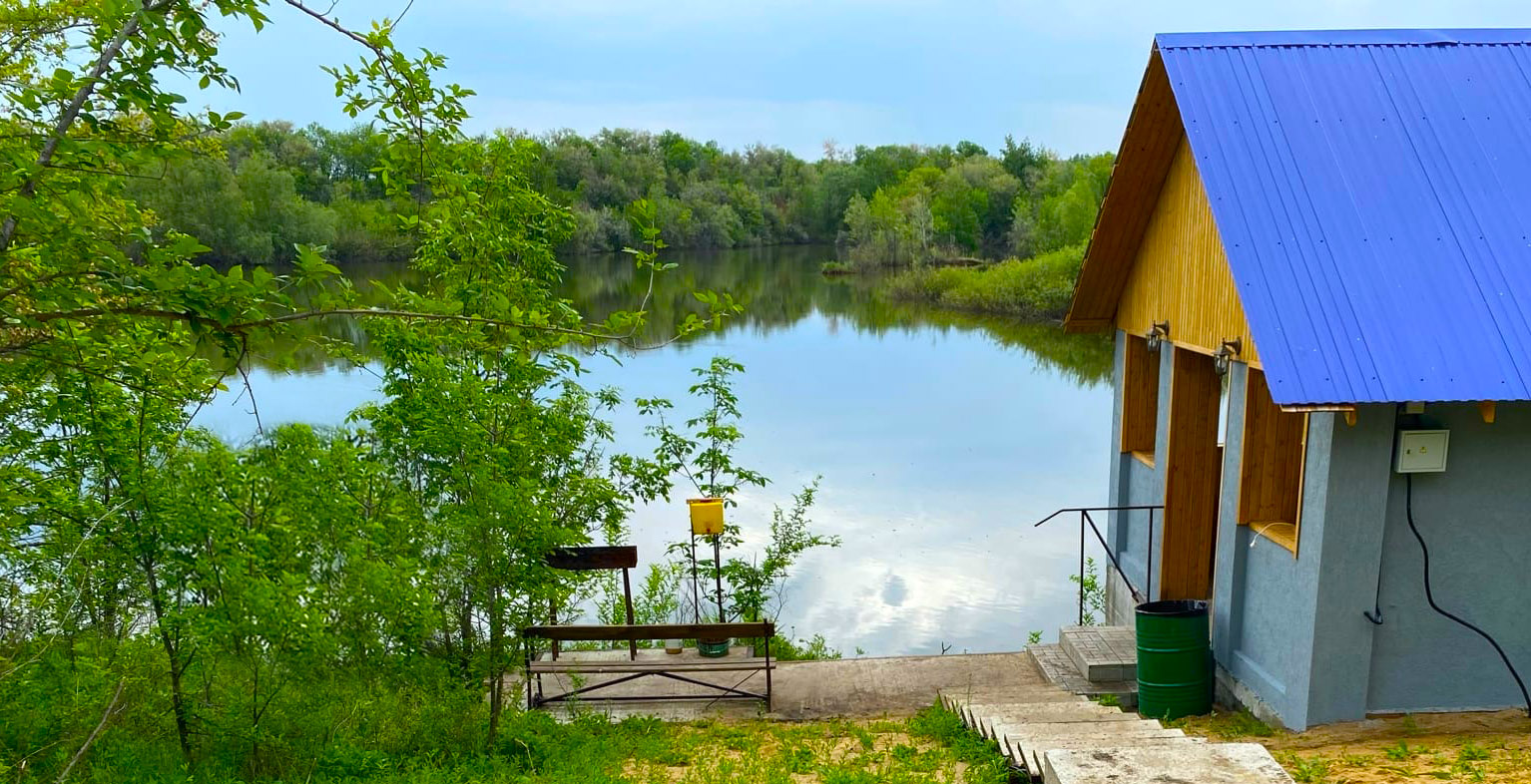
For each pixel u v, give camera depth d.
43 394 6.03
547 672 8.80
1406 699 7.18
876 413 26.31
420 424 8.07
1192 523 9.69
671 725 8.62
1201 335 8.65
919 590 14.38
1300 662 7.16
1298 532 7.18
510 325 5.53
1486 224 7.11
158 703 6.68
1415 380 6.29
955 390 29.58
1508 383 6.25
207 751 6.59
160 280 4.44
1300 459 7.63
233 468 6.22
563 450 8.91
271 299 4.65
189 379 6.34
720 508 11.69
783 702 9.21
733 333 41.75
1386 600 7.06
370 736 7.14
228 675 6.82
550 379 9.35
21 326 4.89
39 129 4.76
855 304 52.53
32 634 6.46
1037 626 13.14
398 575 6.39
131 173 5.10
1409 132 7.70
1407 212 7.18
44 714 6.30
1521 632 7.10
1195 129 7.74
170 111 4.98
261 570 6.14
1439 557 7.00
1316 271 6.85
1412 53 8.34
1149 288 10.12
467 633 7.47
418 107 6.16
